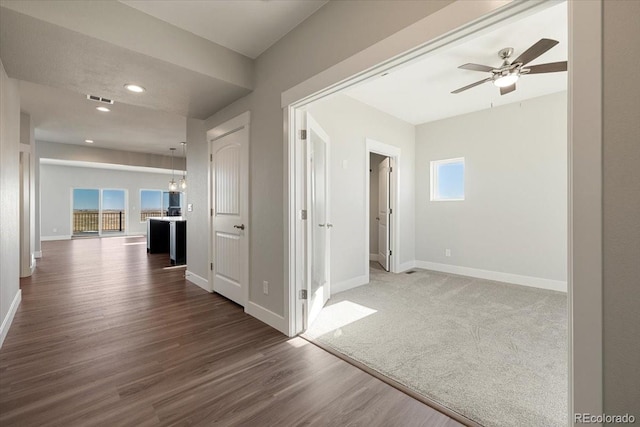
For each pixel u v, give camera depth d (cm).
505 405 162
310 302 269
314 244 300
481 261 457
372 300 344
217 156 360
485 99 411
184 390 174
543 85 368
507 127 431
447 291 381
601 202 103
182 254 564
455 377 188
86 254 670
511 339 241
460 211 479
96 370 194
